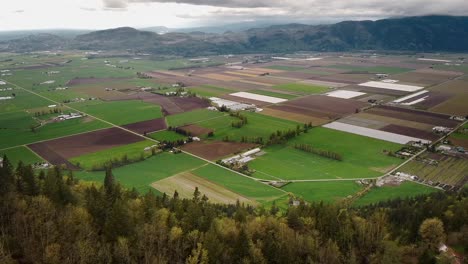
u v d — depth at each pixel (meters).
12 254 110.31
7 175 138.38
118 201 125.62
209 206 151.75
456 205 148.50
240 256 115.69
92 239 117.31
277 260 117.50
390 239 131.00
